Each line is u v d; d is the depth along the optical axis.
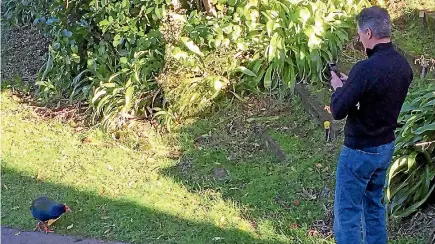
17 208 4.90
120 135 5.93
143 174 5.31
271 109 5.88
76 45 6.68
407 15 6.43
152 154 5.64
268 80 6.01
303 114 5.67
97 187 5.12
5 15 9.21
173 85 5.98
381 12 3.35
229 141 5.64
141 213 4.73
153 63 6.17
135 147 5.78
